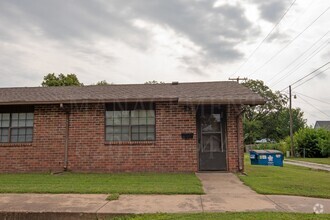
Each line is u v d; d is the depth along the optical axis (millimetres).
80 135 12555
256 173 11977
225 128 12398
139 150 12320
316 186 9078
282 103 67312
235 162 12070
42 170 12508
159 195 7730
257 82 66438
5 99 12930
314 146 36594
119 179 10211
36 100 12438
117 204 6816
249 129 64312
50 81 35469
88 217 6180
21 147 12680
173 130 12289
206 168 12305
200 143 12445
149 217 5848
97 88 15516
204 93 12875
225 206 6656
